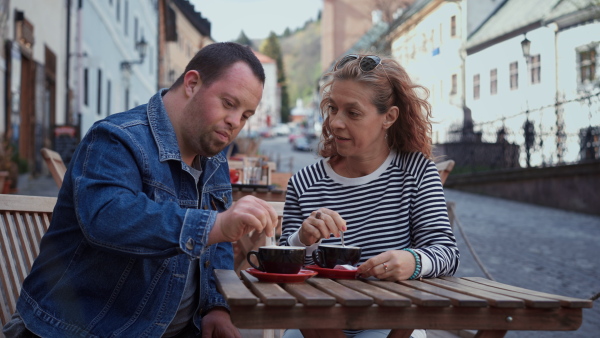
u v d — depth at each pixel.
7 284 2.11
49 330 1.86
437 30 26.22
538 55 23.30
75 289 1.91
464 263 7.70
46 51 15.34
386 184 2.39
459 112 24.97
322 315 1.48
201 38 43.19
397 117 2.39
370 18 59.09
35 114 14.27
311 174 2.50
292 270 1.79
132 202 1.74
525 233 11.10
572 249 9.30
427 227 2.29
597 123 16.75
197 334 2.17
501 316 1.56
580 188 16.00
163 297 1.98
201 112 1.98
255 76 1.99
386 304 1.47
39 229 2.29
